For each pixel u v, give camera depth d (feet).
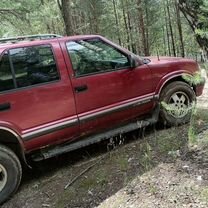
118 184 13.70
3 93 14.19
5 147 14.23
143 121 17.78
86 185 14.29
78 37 16.34
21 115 14.48
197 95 19.33
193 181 12.42
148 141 17.20
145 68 17.51
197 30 12.26
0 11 39.22
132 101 17.13
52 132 15.23
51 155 15.39
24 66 14.84
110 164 15.64
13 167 14.21
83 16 90.84
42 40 15.64
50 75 15.28
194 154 14.37
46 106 15.01
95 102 16.20
